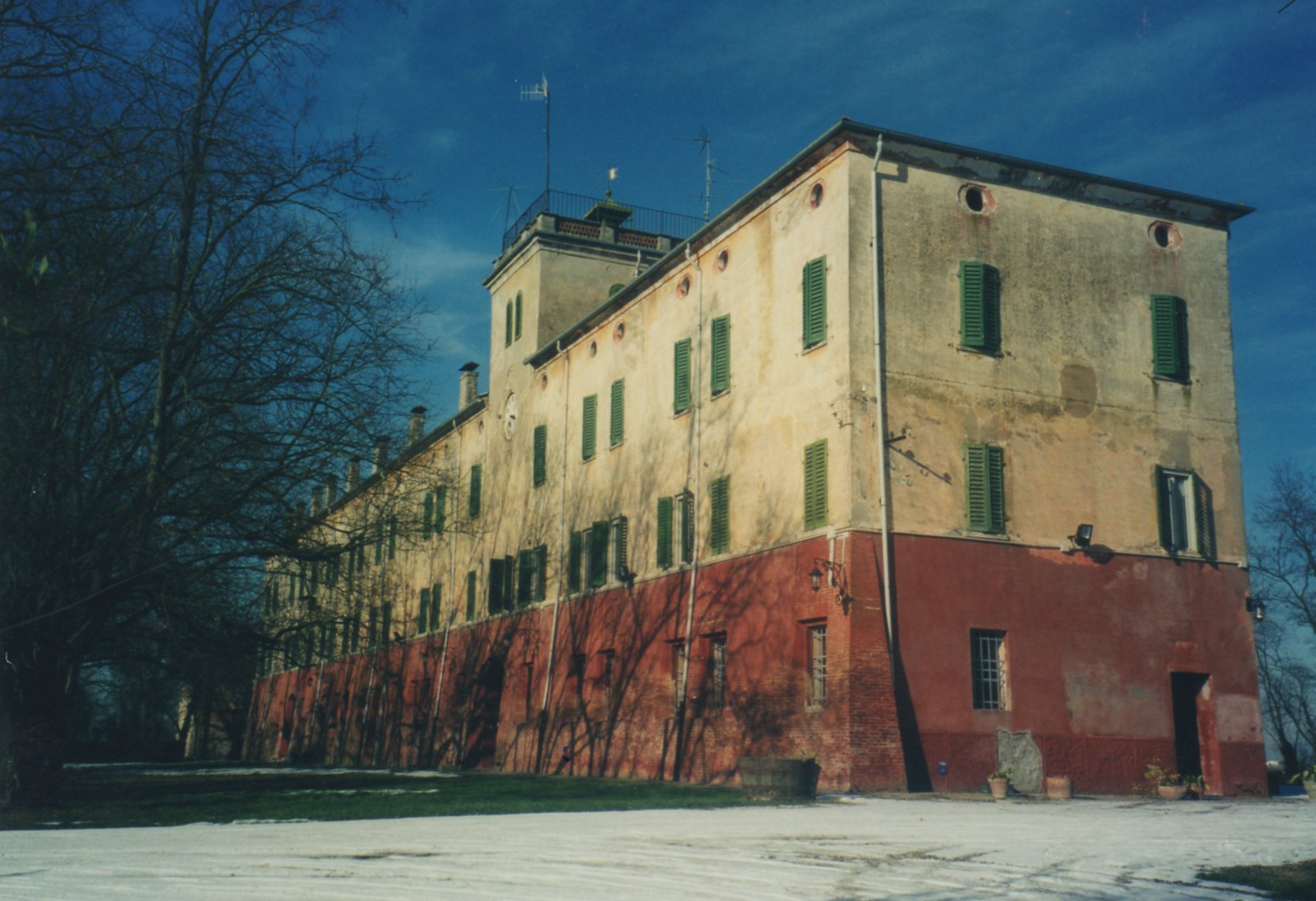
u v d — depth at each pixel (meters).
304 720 62.25
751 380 27.69
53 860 11.10
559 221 42.69
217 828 14.94
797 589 24.64
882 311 24.27
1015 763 23.20
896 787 21.95
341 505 24.33
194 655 23.30
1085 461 25.33
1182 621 25.44
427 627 47.97
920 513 23.69
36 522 20.12
